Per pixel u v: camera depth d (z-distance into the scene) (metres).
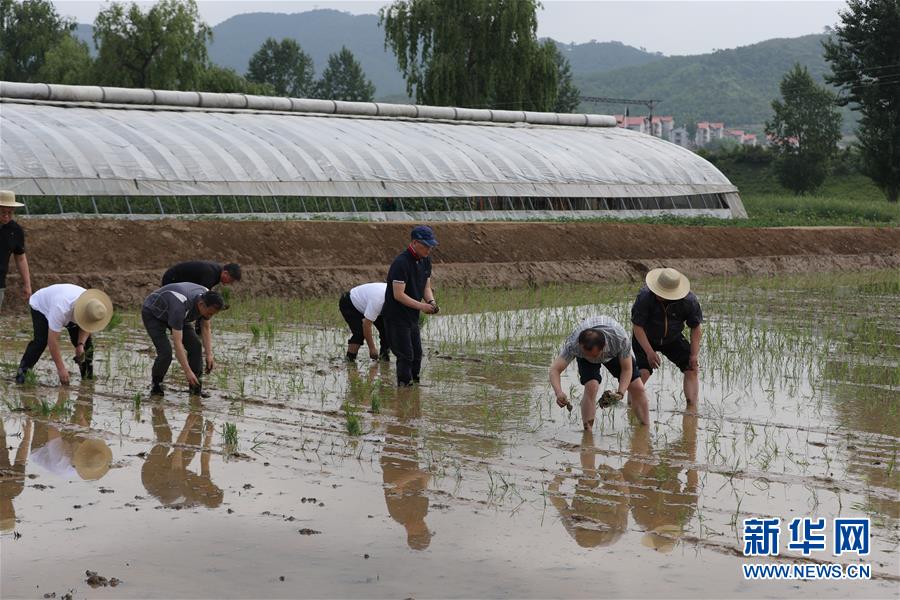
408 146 34.81
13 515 7.27
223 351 14.52
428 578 6.21
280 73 120.06
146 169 28.06
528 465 8.80
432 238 12.16
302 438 9.62
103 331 16.11
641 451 9.34
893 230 36.91
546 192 35.78
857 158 78.31
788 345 15.54
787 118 78.50
